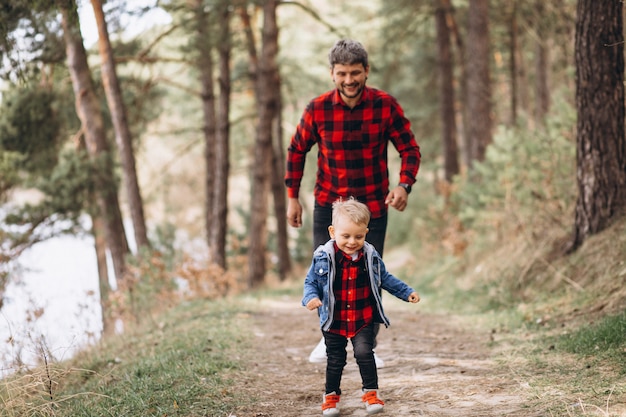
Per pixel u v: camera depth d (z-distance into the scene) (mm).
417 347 6199
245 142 26203
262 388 4633
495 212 11125
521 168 9828
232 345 6020
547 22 14703
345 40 4320
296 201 4945
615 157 7297
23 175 14312
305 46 21703
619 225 7129
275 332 7164
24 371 5117
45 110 13586
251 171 26375
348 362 5484
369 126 4539
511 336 6254
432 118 26109
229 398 4320
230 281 13102
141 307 9516
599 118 7234
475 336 6641
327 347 3996
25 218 13250
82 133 14414
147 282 10352
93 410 4199
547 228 9008
